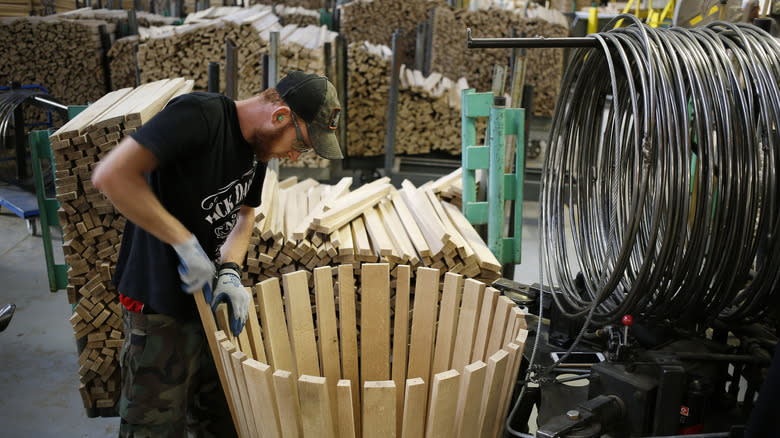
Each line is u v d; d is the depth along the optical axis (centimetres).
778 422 126
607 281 186
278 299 181
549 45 209
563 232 247
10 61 686
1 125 465
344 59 592
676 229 177
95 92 705
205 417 193
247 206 190
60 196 232
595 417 154
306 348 188
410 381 127
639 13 645
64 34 680
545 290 236
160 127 137
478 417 139
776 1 251
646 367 163
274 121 152
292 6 893
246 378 134
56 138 225
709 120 173
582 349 220
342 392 126
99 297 246
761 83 175
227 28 563
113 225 240
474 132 303
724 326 208
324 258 253
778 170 176
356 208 288
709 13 276
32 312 360
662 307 196
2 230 501
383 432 126
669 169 175
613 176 248
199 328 170
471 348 180
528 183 607
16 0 784
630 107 239
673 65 180
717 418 188
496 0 785
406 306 192
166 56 577
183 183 152
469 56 730
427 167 605
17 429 254
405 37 771
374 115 589
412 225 282
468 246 260
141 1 987
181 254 146
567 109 242
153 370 166
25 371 299
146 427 170
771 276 179
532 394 189
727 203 176
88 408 262
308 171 575
